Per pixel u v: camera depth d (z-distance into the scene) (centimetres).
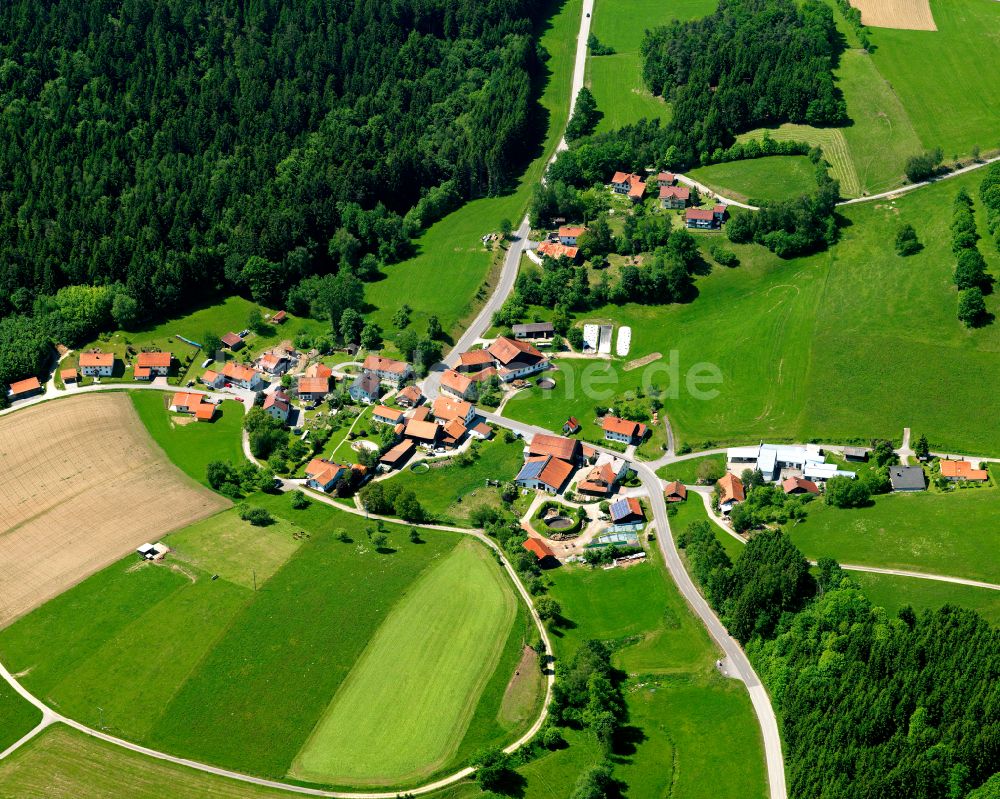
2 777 16288
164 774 16362
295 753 16775
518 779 16250
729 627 18875
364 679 18088
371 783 16275
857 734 15925
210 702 17638
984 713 15675
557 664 18538
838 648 17450
